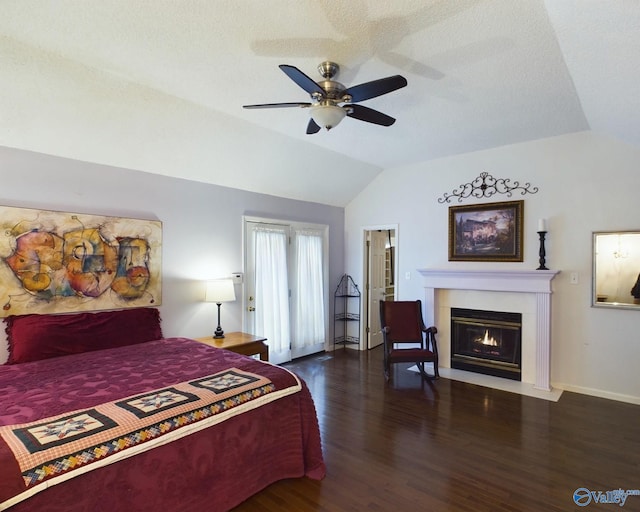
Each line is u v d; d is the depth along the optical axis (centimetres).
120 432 173
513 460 263
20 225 303
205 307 426
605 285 379
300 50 234
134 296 368
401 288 533
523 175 427
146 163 371
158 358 293
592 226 386
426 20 202
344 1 187
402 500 220
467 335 474
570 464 258
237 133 378
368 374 464
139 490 176
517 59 241
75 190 334
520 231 425
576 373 396
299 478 244
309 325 552
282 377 249
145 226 377
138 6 194
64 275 325
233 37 221
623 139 363
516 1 185
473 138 412
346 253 611
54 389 226
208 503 202
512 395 388
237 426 218
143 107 312
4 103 271
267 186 481
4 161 297
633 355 366
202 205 426
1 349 293
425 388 412
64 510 153
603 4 163
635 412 342
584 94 283
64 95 280
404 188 530
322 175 505
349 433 305
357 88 222
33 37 225
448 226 483
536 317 409
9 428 171
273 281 499
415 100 309
